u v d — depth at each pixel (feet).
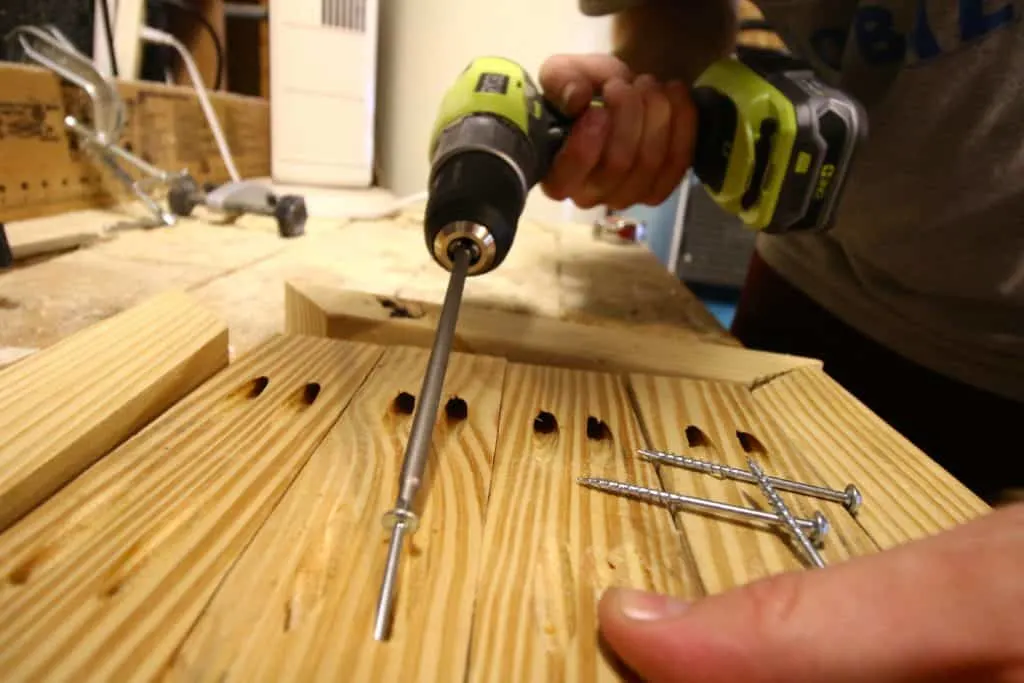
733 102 1.74
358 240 2.85
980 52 1.79
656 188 2.09
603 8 2.36
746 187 1.77
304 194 3.34
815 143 1.64
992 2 1.76
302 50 3.33
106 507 0.84
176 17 3.61
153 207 2.65
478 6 3.75
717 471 1.10
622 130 1.91
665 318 2.25
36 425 0.92
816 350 2.65
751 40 4.63
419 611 0.74
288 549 0.81
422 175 4.20
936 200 1.97
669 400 1.34
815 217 1.77
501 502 0.95
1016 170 1.81
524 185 1.52
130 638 0.66
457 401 1.24
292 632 0.69
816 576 0.64
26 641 0.64
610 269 2.86
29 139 2.29
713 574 0.87
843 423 1.31
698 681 0.62
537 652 0.71
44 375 1.04
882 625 0.58
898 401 2.34
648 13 2.54
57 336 1.53
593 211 4.46
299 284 1.75
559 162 1.95
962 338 2.11
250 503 0.88
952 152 1.91
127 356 1.14
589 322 2.14
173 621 0.69
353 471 0.97
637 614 0.70
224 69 3.94
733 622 0.62
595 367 1.56
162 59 3.50
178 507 0.86
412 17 3.84
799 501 1.05
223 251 2.43
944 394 2.23
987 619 0.55
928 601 0.58
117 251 2.28
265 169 3.90
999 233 1.90
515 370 1.39
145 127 2.82
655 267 2.96
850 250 2.35
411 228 3.21
